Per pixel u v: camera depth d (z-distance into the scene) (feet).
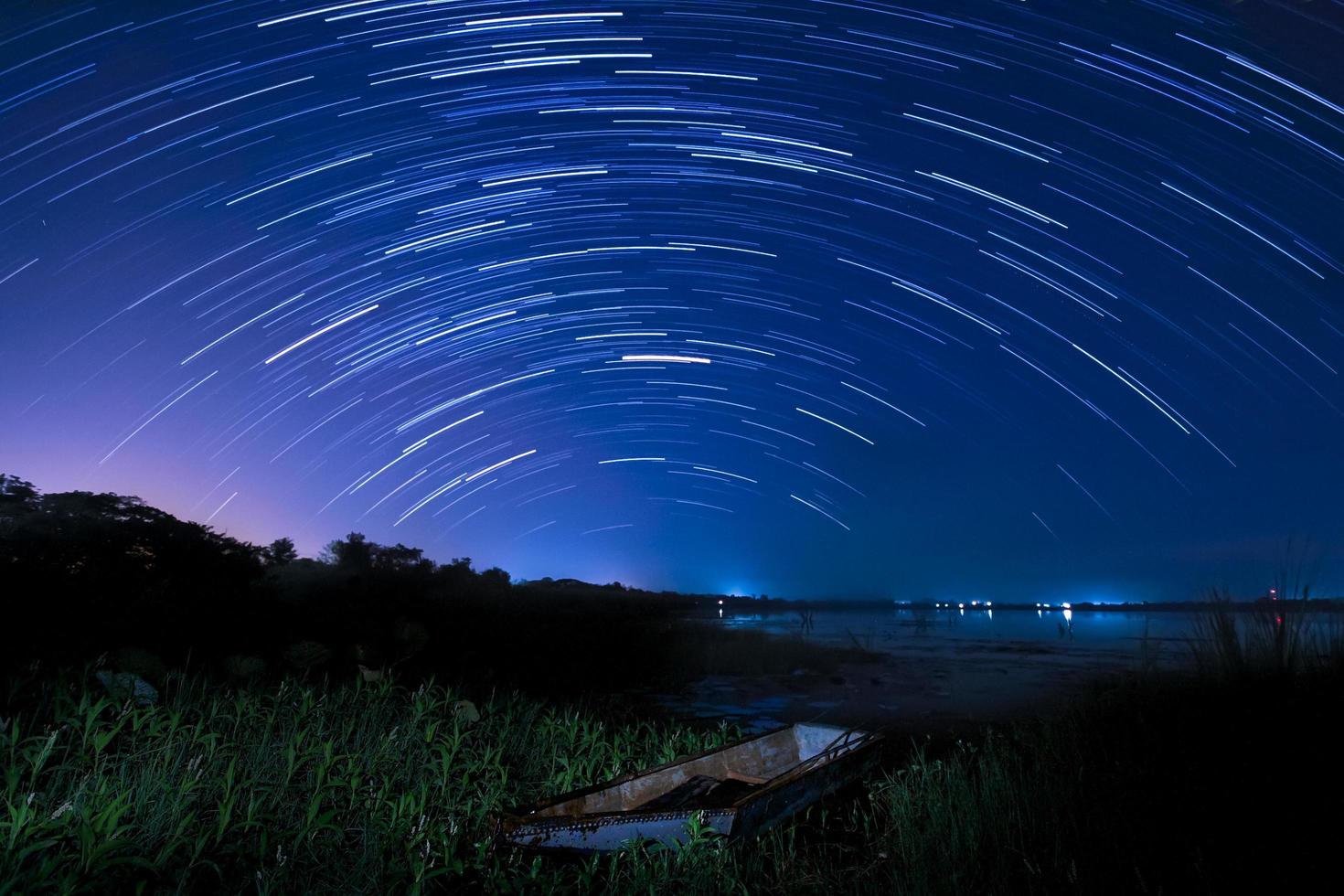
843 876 19.47
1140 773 21.29
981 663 79.66
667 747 29.35
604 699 50.67
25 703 22.80
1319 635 29.68
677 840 18.72
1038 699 52.01
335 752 23.26
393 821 19.03
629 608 158.10
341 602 69.05
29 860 14.34
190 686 27.78
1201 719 24.59
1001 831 19.51
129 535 51.19
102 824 14.80
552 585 189.16
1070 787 21.04
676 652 80.89
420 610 73.56
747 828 19.74
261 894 14.48
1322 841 16.69
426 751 24.26
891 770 31.40
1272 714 23.35
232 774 17.70
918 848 19.30
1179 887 15.89
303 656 31.96
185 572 53.06
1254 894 15.29
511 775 25.70
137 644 37.29
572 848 18.79
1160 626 157.48
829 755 25.22
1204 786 19.76
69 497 50.21
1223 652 27.91
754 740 26.05
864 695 56.65
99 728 20.22
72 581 42.47
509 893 17.19
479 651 61.82
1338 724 22.21
